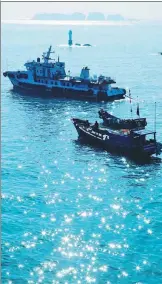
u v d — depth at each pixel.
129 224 65.31
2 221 65.00
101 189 78.19
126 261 56.06
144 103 156.38
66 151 99.69
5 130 116.69
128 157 96.19
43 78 171.12
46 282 52.03
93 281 52.25
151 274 53.44
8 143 104.62
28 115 135.75
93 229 63.81
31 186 78.75
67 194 75.81
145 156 96.38
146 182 81.62
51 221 65.94
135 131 101.19
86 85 162.50
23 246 58.97
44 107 148.38
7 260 55.78
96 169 88.38
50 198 73.88
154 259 56.31
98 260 56.25
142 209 70.25
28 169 87.25
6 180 80.94
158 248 58.75
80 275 53.38
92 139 104.50
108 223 65.56
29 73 174.50
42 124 124.44
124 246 59.31
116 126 112.56
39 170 86.94
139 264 55.38
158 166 90.94
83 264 55.44
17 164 89.88
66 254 57.47
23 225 64.38
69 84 165.25
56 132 115.81
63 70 174.12
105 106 151.12
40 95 170.12
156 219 66.81
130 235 62.12
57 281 52.22
